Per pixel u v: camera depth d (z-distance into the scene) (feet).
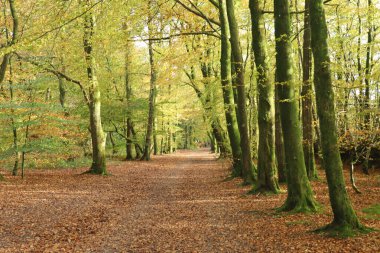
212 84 73.61
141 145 136.56
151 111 121.90
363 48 58.49
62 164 82.53
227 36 60.44
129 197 49.93
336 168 27.66
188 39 72.54
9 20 64.80
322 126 27.68
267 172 48.24
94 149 74.54
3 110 62.03
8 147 69.46
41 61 64.28
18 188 52.37
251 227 32.04
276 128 56.34
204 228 32.53
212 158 140.87
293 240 27.14
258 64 46.73
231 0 54.29
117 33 57.93
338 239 26.14
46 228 32.19
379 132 47.24
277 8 36.01
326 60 27.17
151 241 28.96
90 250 26.73
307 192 36.94
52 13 40.24
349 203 27.91
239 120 56.65
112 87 118.21
